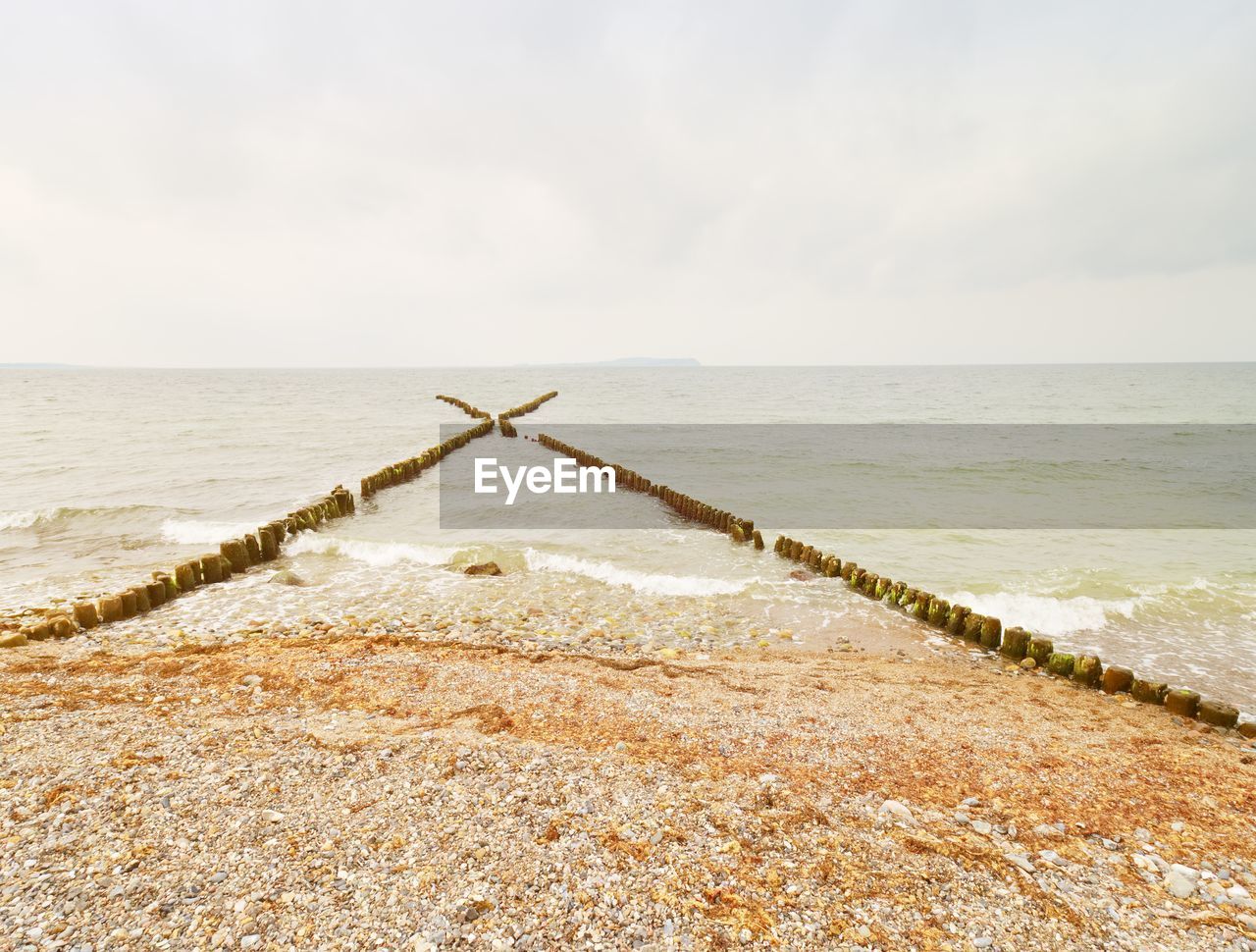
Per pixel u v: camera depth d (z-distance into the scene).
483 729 7.11
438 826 5.13
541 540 17.77
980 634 11.30
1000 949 4.20
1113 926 4.50
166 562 15.12
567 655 10.10
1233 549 17.69
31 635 9.91
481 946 3.94
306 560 15.65
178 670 8.60
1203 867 5.29
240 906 4.16
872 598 13.41
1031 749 7.33
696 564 15.62
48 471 27.94
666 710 7.98
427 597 13.13
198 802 5.29
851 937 4.20
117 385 134.50
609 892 4.48
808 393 101.81
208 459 32.19
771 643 11.14
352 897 4.30
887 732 7.61
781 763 6.74
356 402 81.25
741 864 4.89
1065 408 70.38
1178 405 74.00
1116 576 14.73
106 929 3.89
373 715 7.39
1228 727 8.19
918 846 5.27
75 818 4.99
